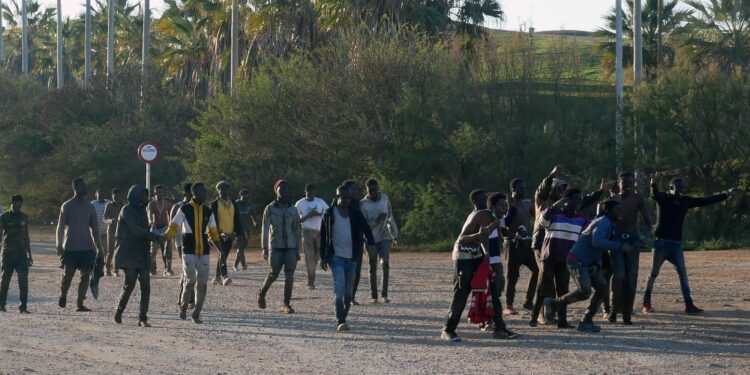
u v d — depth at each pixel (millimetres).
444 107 46656
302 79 49375
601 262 19516
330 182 48625
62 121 67438
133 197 20859
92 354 16766
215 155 50312
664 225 21469
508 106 46406
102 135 62719
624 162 44312
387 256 24609
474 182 46281
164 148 63031
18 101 75625
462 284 17984
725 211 43750
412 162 46250
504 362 15719
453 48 48469
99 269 24422
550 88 46531
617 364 15438
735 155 43844
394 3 58625
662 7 75000
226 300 25672
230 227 28969
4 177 70125
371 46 48438
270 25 63688
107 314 23188
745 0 72000
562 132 45562
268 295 26891
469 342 18000
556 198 20062
